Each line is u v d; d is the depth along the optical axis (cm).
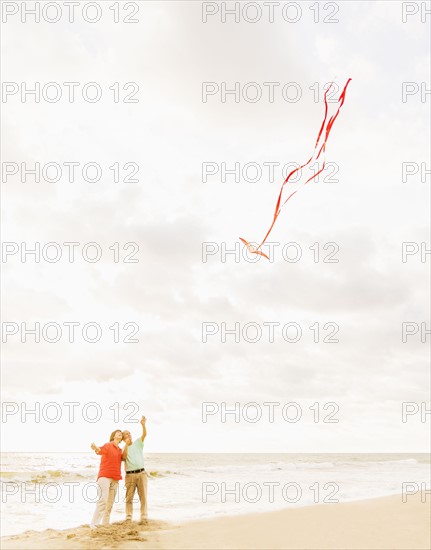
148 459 6231
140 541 642
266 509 1068
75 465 4972
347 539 666
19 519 1032
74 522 992
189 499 1389
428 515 903
